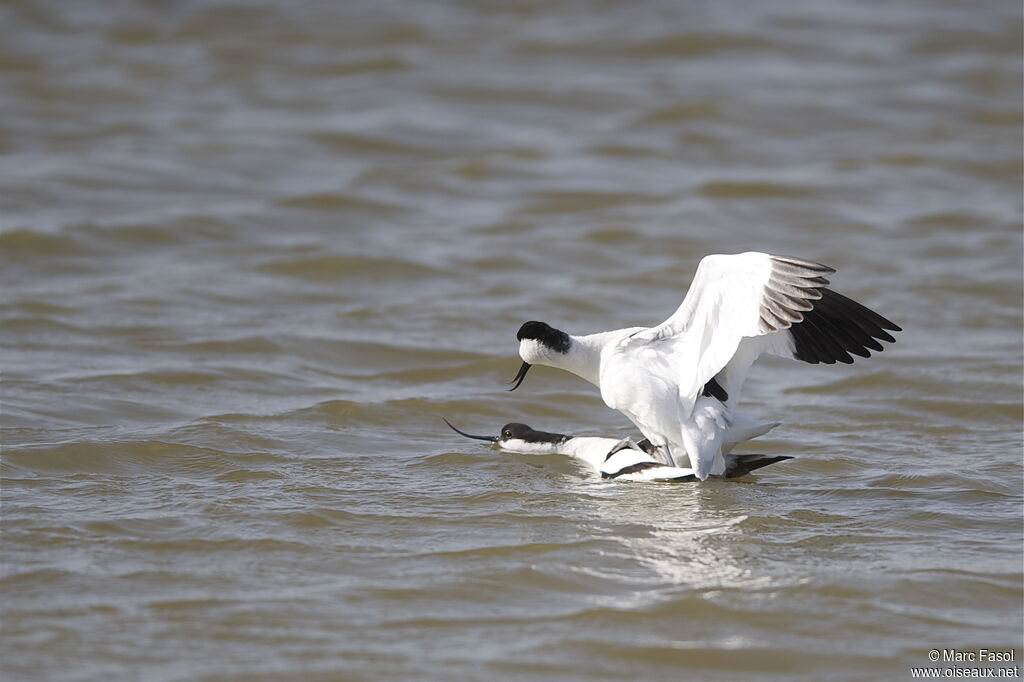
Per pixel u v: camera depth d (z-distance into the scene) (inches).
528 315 661.3
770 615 305.3
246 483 403.5
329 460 434.9
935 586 322.3
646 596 315.9
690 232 823.1
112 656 279.4
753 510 387.5
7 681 267.0
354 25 1405.0
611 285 719.7
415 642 289.0
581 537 358.3
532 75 1218.0
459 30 1380.4
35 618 296.7
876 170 972.6
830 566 337.1
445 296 691.4
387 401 506.6
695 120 1091.9
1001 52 1300.4
